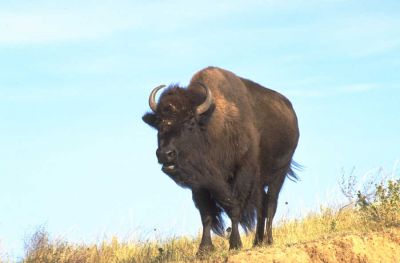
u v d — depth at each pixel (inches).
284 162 1861.5
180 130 1487.5
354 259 1323.8
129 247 1863.9
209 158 1556.3
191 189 1553.9
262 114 1761.8
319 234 1531.7
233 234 1563.7
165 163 1482.5
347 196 1940.2
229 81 1676.9
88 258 1792.6
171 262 1498.5
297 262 1321.4
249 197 1638.8
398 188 1606.8
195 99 1530.5
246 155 1631.4
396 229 1379.2
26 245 1761.8
